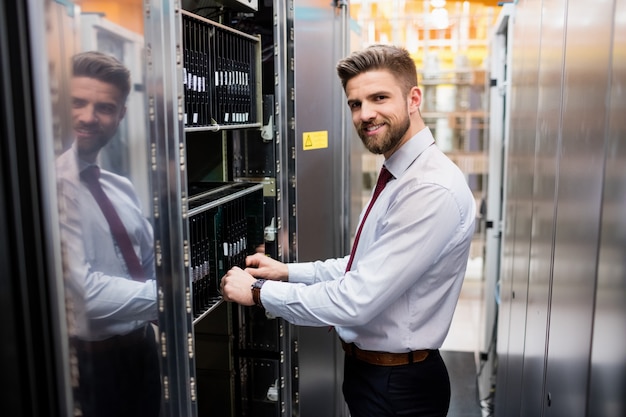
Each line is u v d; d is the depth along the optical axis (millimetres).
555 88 1780
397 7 4816
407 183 1714
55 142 1327
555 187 1732
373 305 1654
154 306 1388
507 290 2721
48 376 1387
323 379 2637
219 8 2047
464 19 4961
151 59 1311
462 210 1700
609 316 1204
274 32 2033
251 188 2004
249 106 2045
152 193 1351
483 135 5414
